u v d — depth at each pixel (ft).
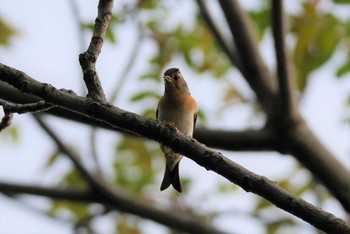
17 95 31.27
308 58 42.37
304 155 35.47
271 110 36.24
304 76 41.93
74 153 38.96
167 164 34.27
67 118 35.04
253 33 38.55
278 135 35.76
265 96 36.94
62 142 38.83
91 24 35.60
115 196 39.60
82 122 34.96
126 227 47.26
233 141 36.14
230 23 38.04
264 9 44.04
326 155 35.58
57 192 39.75
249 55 37.78
